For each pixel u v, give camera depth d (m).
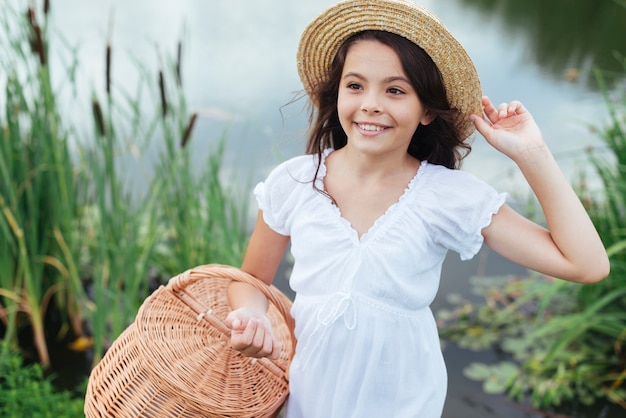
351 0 1.24
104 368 1.39
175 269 3.05
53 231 2.66
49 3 2.42
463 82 1.28
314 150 1.43
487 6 7.25
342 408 1.34
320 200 1.36
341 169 1.39
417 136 1.43
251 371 1.42
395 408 1.34
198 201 2.63
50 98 2.46
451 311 2.93
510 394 2.49
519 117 1.32
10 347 2.54
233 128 3.86
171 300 1.47
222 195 2.62
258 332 1.28
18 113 2.52
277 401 1.39
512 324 2.85
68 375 2.58
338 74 1.33
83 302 2.83
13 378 2.18
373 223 1.32
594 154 3.68
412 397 1.34
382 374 1.32
